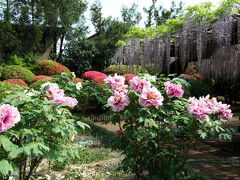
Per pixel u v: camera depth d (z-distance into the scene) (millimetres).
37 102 1896
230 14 5043
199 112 2129
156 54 7367
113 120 2713
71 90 4496
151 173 2557
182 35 6156
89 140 5375
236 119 7781
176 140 4887
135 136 2436
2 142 1424
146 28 7816
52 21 22422
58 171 3379
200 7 5582
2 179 1829
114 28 21094
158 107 2457
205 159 3812
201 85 8781
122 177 3145
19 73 10812
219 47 5598
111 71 11641
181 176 2740
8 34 20781
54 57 18328
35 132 1706
